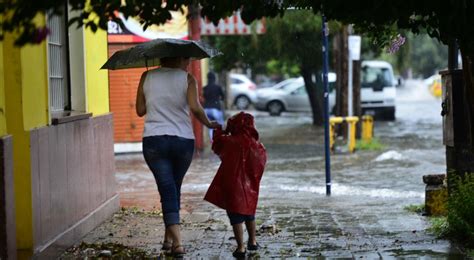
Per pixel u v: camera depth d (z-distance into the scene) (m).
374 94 88.56
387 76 89.25
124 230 25.22
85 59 25.66
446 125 25.03
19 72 18.70
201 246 22.39
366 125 60.78
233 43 70.12
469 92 20.12
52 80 23.92
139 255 21.09
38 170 19.72
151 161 20.78
